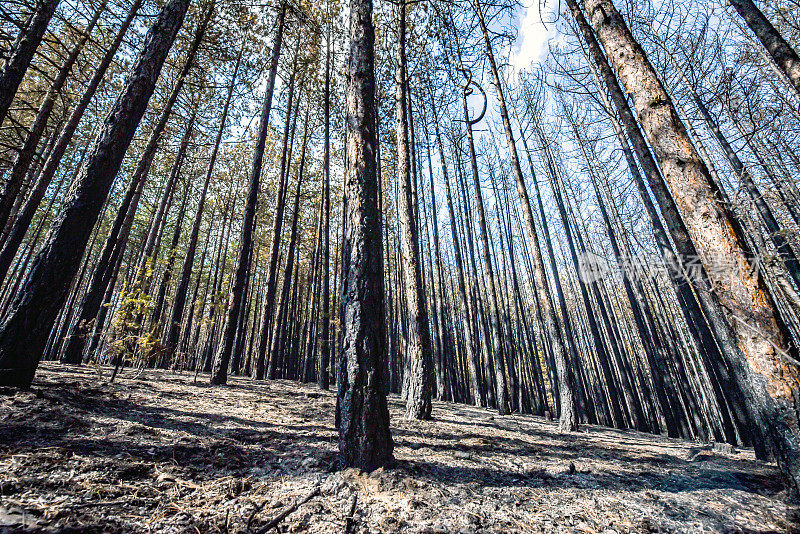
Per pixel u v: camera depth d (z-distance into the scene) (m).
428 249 17.73
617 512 2.47
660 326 12.55
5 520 1.46
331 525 1.92
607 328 13.77
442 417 6.65
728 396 7.27
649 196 7.63
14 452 2.10
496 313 9.77
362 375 2.88
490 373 13.25
